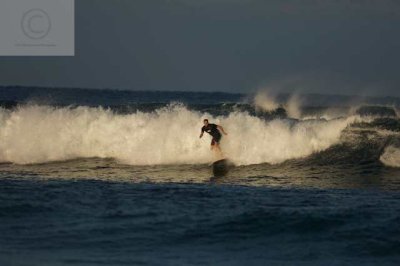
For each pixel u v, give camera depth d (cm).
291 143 7412
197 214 4606
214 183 6184
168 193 5447
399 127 7556
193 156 7675
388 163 7081
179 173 6925
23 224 4344
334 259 3728
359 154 7256
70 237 4069
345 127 7544
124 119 8156
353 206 4834
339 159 7225
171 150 7744
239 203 4994
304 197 5306
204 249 3900
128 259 3659
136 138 7988
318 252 3850
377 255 3797
